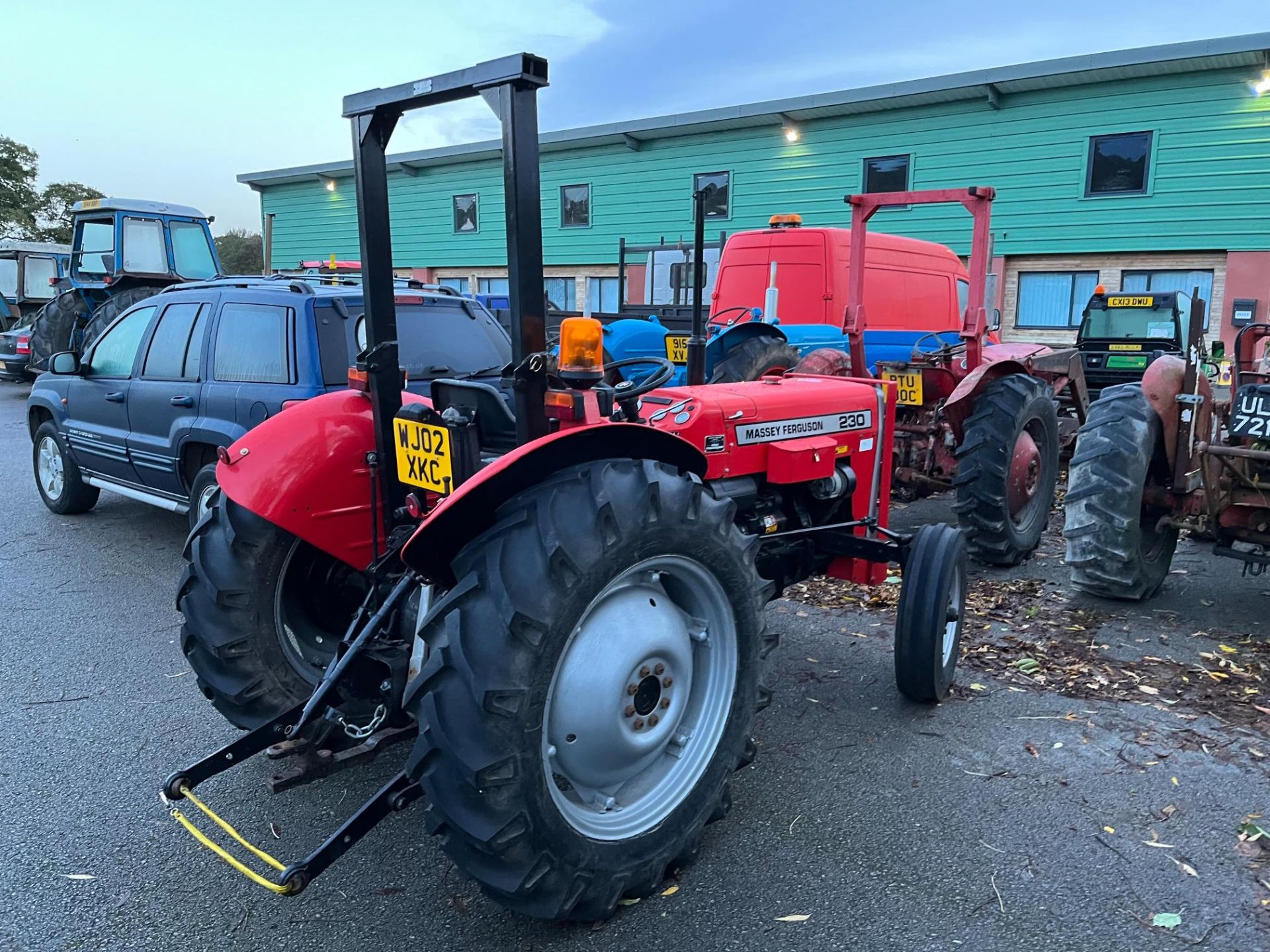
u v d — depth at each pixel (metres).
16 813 2.80
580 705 2.12
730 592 2.43
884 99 14.96
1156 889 2.36
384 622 2.46
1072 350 6.57
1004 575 5.12
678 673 2.36
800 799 2.81
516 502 2.12
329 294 4.82
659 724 2.31
